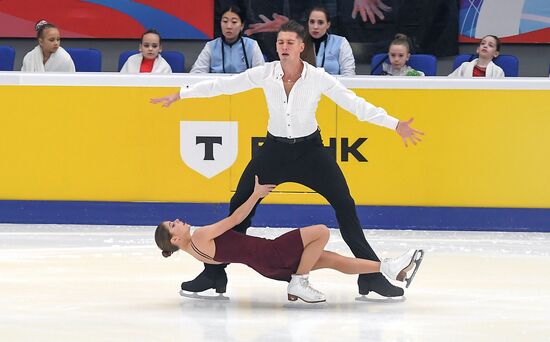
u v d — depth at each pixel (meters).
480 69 26.33
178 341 13.58
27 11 30.81
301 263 15.98
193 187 24.80
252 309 15.82
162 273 18.72
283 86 16.06
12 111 24.80
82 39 31.12
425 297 16.88
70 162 24.89
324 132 24.45
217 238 16.00
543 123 24.34
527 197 24.52
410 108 24.38
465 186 24.56
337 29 30.84
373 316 15.37
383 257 20.69
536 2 30.50
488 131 24.44
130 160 24.83
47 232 23.66
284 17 30.66
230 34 26.78
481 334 14.17
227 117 24.58
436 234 24.06
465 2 30.61
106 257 20.38
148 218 24.91
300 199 24.80
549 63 30.98
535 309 15.92
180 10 30.88
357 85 24.33
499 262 20.33
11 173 24.95
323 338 13.84
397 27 30.77
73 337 13.80
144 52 26.48
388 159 24.50
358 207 24.62
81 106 24.73
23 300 16.25
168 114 24.67
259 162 16.39
